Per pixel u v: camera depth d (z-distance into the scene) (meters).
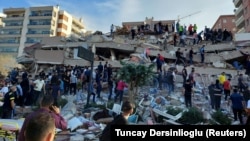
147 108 13.73
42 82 14.52
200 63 27.11
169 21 58.31
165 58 27.95
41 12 75.75
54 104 5.21
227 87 16.59
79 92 17.38
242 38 30.84
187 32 32.91
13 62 51.62
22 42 74.62
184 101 15.99
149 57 27.80
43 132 1.88
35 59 28.67
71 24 81.38
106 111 12.04
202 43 31.58
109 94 16.98
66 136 8.43
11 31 76.06
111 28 36.59
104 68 19.62
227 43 30.28
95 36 30.33
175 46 30.70
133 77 14.27
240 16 59.84
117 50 29.94
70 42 30.17
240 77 18.30
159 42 32.19
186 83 14.93
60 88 16.47
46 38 31.52
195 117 12.25
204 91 19.36
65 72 17.88
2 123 6.53
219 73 23.94
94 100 15.09
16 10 77.12
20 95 13.48
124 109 4.69
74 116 11.68
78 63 27.61
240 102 12.34
